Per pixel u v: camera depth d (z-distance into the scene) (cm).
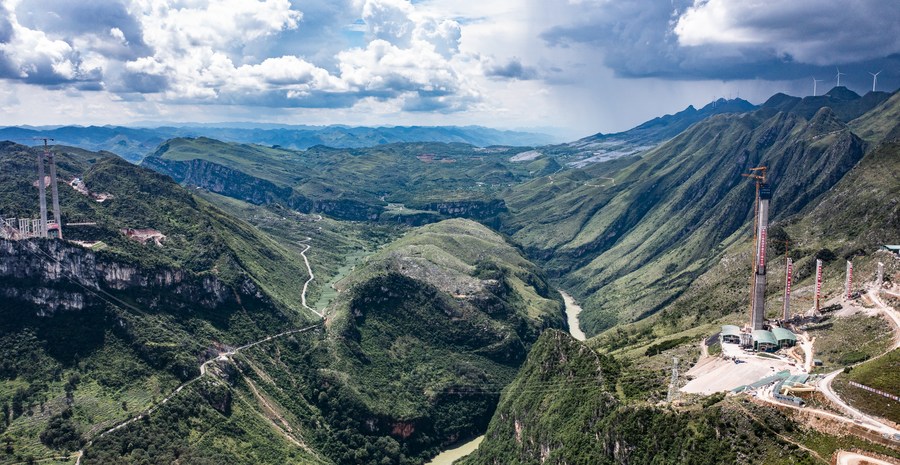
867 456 18538
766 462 19362
